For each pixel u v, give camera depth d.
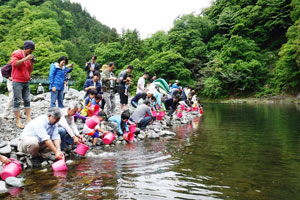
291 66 25.02
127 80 7.50
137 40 42.03
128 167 3.44
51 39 51.31
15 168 3.04
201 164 3.54
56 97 5.85
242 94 29.61
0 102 9.01
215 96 30.55
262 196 2.44
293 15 27.72
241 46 30.14
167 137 5.81
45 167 3.56
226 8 36.09
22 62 4.76
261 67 28.66
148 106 7.01
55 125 3.85
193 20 36.53
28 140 3.54
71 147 4.39
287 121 8.52
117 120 5.53
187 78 33.00
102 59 41.34
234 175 3.07
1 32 54.31
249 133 6.18
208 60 35.06
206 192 2.55
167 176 3.05
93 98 5.85
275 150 4.37
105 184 2.79
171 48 35.72
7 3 76.25
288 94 25.84
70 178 3.01
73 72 39.97
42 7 68.00
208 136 5.84
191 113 11.73
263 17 33.38
